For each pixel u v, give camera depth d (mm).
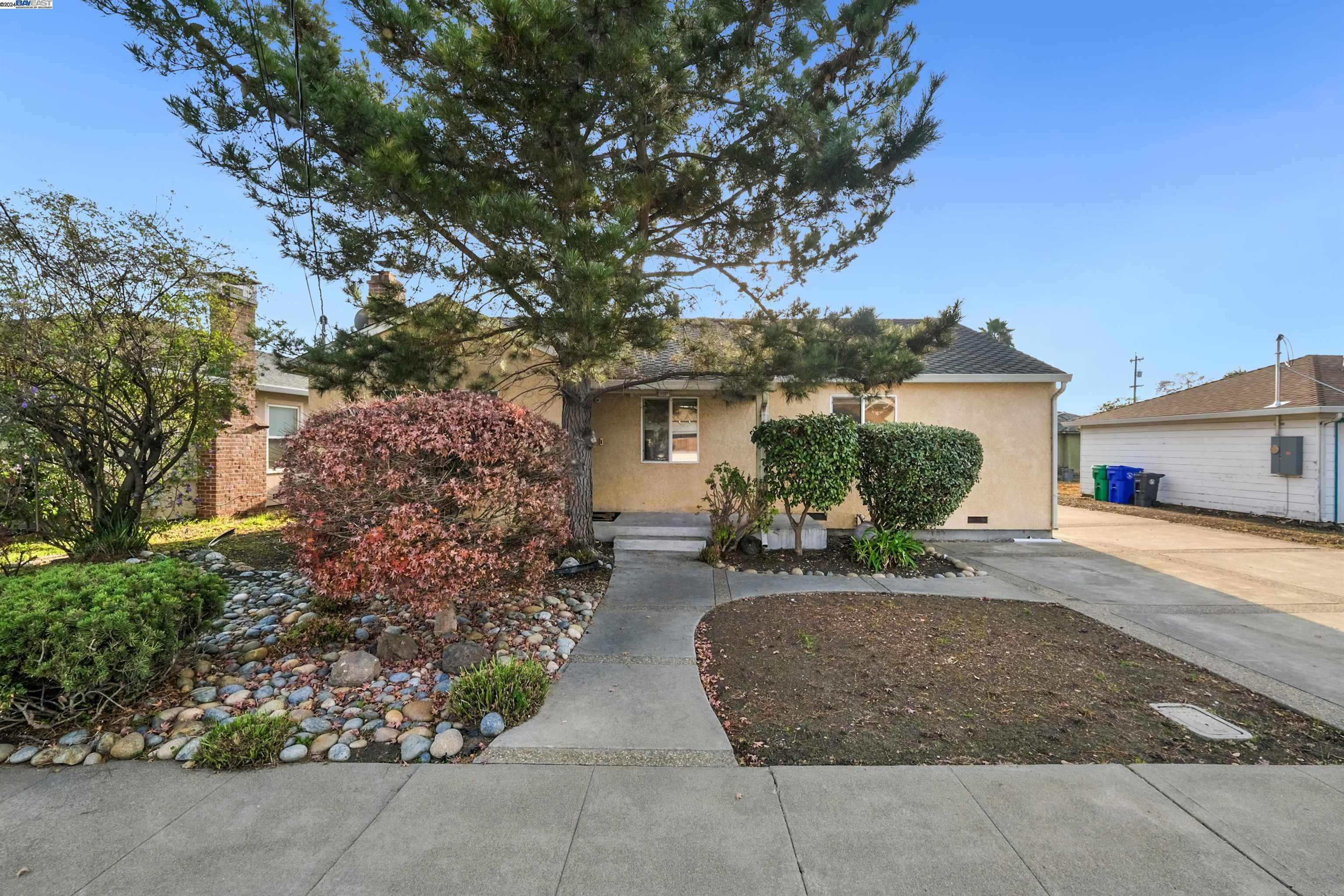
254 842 2096
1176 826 2195
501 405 4363
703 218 6469
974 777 2545
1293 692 3541
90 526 6684
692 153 6414
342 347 6129
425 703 3207
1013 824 2205
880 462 7598
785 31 5383
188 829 2172
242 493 10445
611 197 5594
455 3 5539
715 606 5328
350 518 3691
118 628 2932
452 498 3723
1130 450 15820
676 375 7121
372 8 5262
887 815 2266
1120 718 3156
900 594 5863
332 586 3605
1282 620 5082
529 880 1899
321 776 2555
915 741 2891
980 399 9812
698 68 5316
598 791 2438
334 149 5367
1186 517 12398
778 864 1978
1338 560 7797
